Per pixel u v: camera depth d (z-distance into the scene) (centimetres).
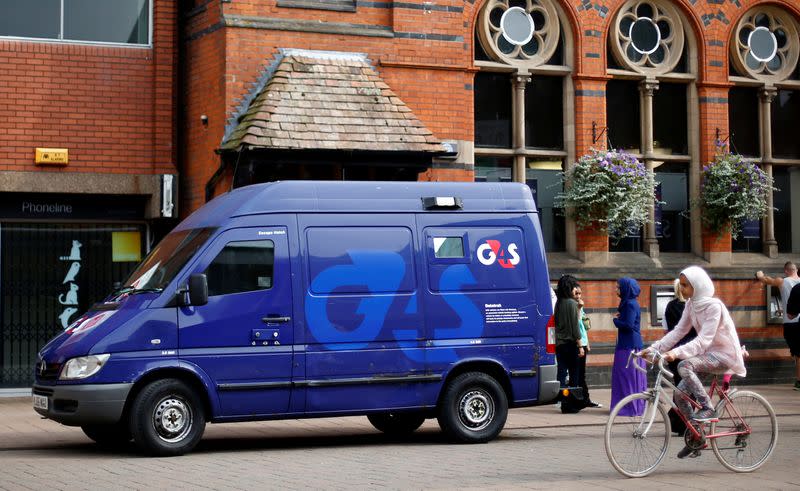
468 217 1153
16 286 1608
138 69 1638
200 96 1617
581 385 1455
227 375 1047
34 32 1595
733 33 1894
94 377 1007
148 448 1016
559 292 1456
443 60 1658
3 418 1362
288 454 1046
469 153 1672
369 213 1118
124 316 1030
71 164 1597
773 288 1864
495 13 1747
